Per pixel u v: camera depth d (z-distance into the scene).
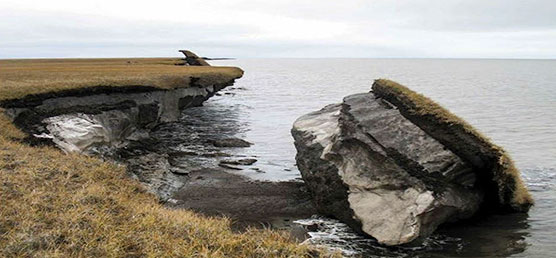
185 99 48.03
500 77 185.50
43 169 15.16
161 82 38.78
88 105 28.36
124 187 16.16
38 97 25.59
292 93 98.31
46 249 9.59
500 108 67.12
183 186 23.72
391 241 16.48
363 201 18.44
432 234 17.52
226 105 69.00
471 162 18.03
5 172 14.09
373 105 21.47
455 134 18.16
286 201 21.67
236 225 18.47
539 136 40.88
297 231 18.11
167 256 9.77
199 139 38.16
